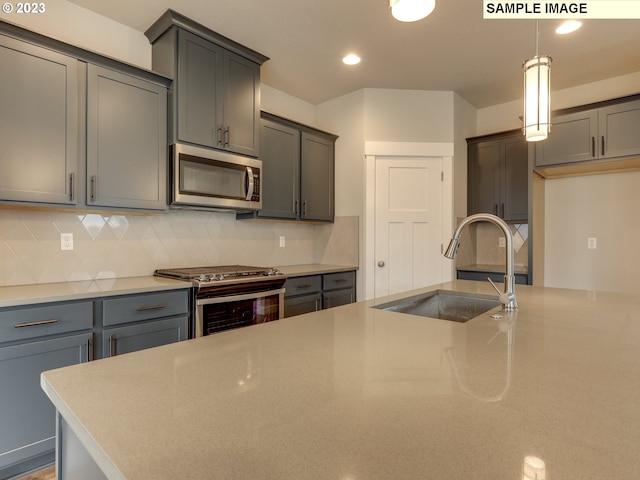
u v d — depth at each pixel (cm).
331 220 388
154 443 54
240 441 55
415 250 376
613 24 253
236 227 336
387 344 105
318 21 252
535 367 87
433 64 316
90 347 193
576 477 46
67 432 81
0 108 183
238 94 284
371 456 51
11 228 214
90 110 214
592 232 351
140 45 263
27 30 190
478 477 46
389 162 376
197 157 256
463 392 73
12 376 170
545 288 220
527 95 152
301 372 83
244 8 238
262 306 275
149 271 275
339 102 391
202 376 81
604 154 304
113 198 223
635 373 83
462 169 395
